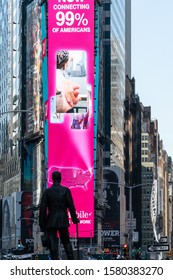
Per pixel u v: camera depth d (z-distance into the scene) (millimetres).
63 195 28406
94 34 195875
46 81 195250
